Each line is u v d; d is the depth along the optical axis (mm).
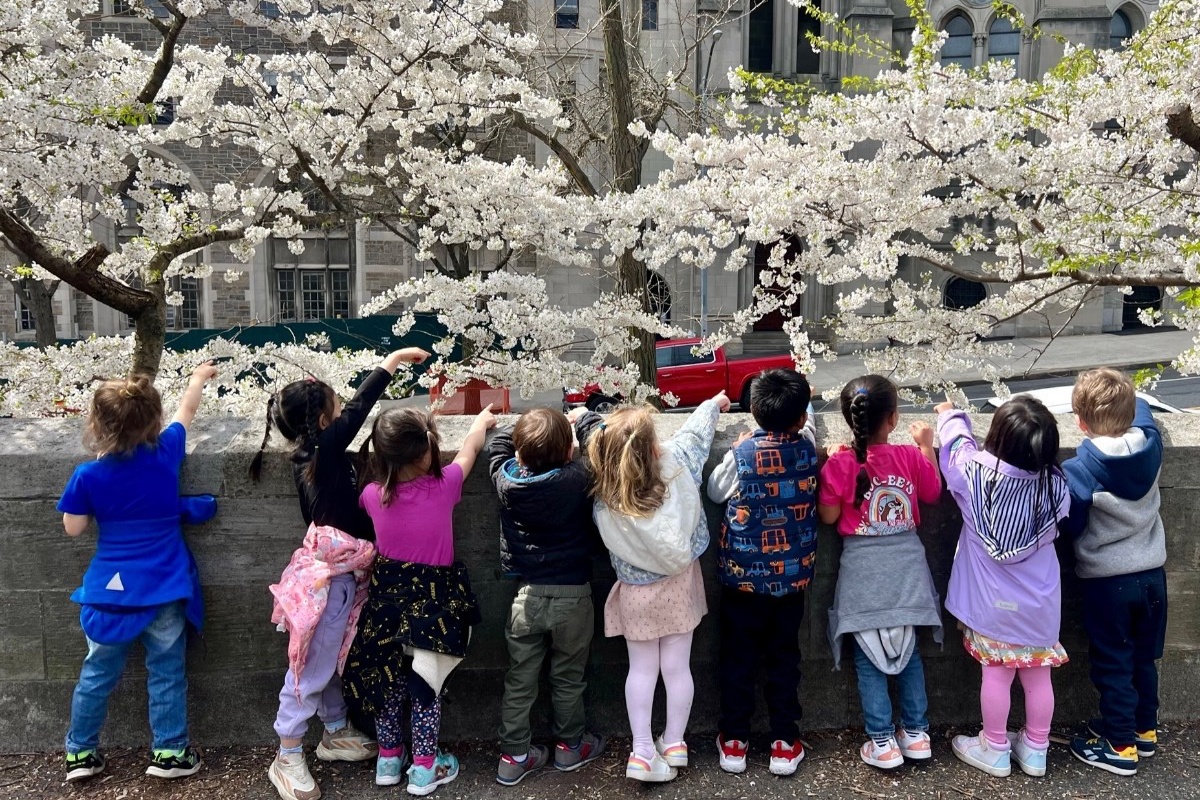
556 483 3230
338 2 6633
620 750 3686
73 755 3359
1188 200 5344
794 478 3355
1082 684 3869
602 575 3701
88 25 15625
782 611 3459
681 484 3260
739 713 3486
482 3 6691
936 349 5996
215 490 3576
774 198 5148
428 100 7168
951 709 3875
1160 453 3328
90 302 19719
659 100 10906
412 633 3150
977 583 3375
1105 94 5078
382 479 3154
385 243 19969
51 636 3605
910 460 3430
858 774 3473
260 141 6797
